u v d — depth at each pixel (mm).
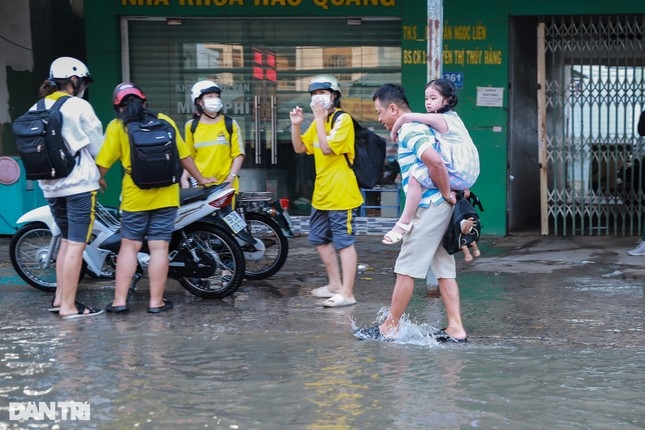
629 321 6320
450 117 5582
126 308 6625
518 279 7922
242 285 7742
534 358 5402
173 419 4336
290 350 5570
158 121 6348
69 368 5176
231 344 5715
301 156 10945
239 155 7660
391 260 9023
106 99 10711
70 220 6406
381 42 10680
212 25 10820
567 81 10648
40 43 11141
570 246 9859
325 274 8266
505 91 10422
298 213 11008
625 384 4906
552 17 10438
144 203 6473
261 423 4285
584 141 10664
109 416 4375
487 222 10633
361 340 5816
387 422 4301
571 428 4246
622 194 10641
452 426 4258
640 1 10109
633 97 10531
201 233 7016
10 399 4621
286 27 10773
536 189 12391
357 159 6758
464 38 10406
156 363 5277
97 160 6457
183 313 6629
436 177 5371
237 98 10930
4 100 10852
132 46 10898
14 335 5949
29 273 7422
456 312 5812
